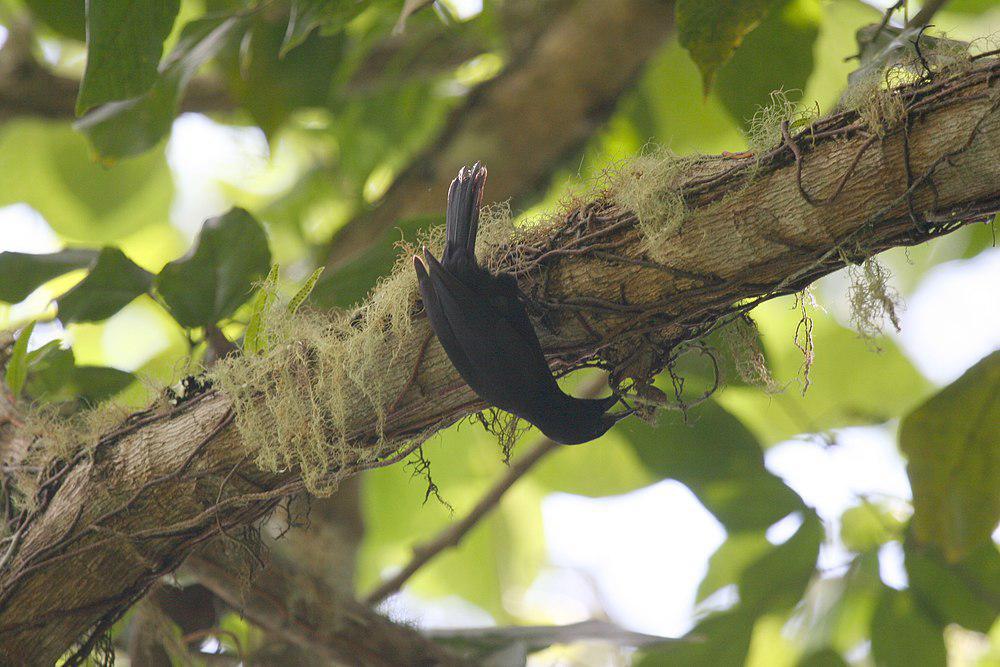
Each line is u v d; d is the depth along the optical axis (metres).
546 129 9.23
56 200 12.68
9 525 5.48
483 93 9.49
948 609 7.24
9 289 6.74
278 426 4.75
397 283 4.70
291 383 4.77
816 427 8.31
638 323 4.48
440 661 7.11
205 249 6.35
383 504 10.89
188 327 6.41
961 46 4.49
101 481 5.13
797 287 4.35
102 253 6.27
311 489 4.74
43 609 5.16
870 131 3.87
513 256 4.63
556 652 10.43
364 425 4.77
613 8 9.01
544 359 4.27
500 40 9.73
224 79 8.82
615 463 10.38
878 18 9.42
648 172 4.32
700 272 4.27
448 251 4.32
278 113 8.72
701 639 7.47
